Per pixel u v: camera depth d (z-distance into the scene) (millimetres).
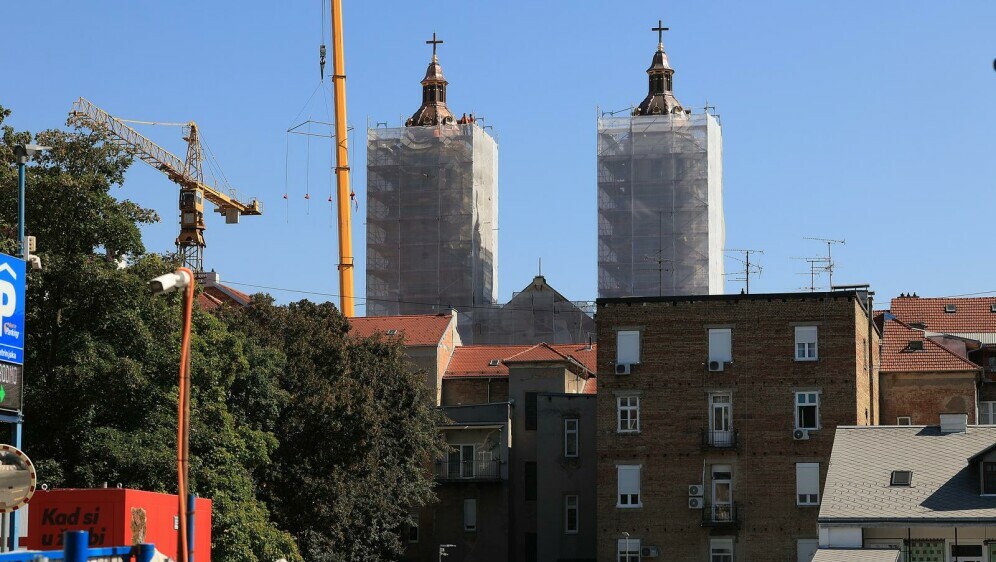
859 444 88375
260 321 98188
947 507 81125
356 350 103375
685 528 105188
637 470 106750
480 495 119312
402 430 105062
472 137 186125
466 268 183625
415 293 183875
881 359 118000
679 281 178875
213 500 76125
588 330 175625
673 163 180375
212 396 79812
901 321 125500
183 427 38312
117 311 74000
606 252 180875
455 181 185000
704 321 107375
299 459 92812
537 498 115750
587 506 115000
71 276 72938
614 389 107875
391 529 109062
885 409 116312
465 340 180375
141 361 74812
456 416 121188
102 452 71250
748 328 106750
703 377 106812
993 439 87062
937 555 81250
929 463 85375
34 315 73500
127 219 76375
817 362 105250
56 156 78500
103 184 75812
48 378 72938
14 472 46312
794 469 104375
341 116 183500
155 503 55531
